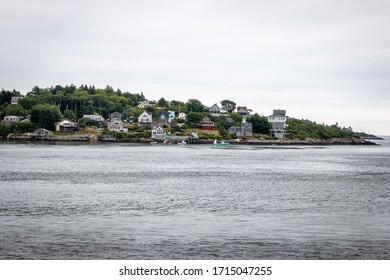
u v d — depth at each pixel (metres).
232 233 42.53
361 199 61.41
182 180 80.62
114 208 53.31
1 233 41.59
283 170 102.62
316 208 54.69
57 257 35.56
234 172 96.38
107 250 37.31
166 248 37.97
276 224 46.12
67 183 74.31
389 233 43.28
